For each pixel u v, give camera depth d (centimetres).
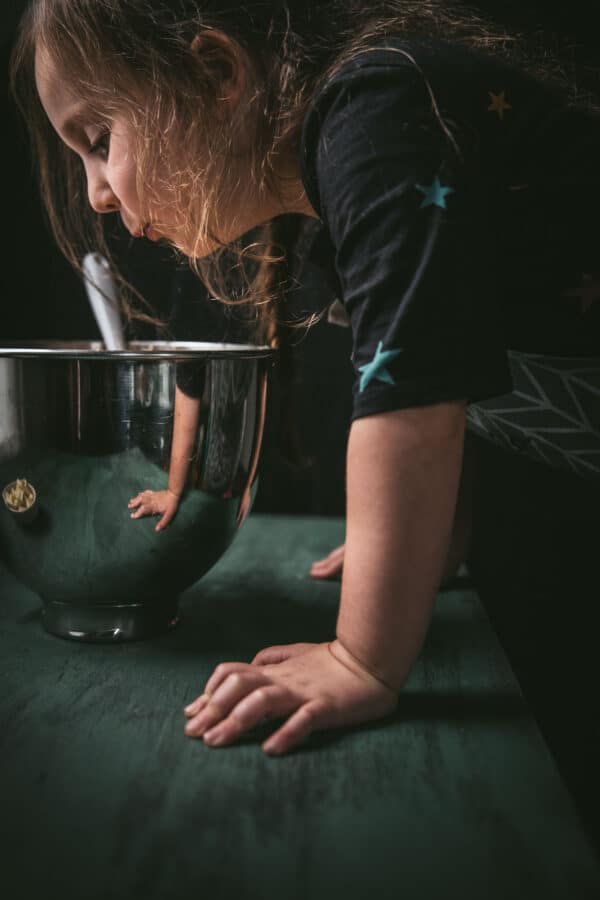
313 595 85
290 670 57
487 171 58
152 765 50
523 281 63
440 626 77
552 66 85
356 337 55
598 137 61
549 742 112
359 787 48
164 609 73
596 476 84
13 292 113
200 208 70
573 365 71
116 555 66
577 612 113
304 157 60
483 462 112
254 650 70
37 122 94
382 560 54
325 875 40
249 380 69
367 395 53
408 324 52
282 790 48
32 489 64
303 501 120
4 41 104
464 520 90
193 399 65
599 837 102
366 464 54
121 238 111
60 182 109
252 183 70
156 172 70
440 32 71
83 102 69
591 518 112
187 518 67
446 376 52
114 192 72
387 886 39
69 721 56
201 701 56
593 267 63
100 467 64
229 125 68
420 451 53
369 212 54
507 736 55
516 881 40
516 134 59
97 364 62
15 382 63
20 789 47
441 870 40
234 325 110
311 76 66
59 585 68
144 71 67
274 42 67
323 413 116
